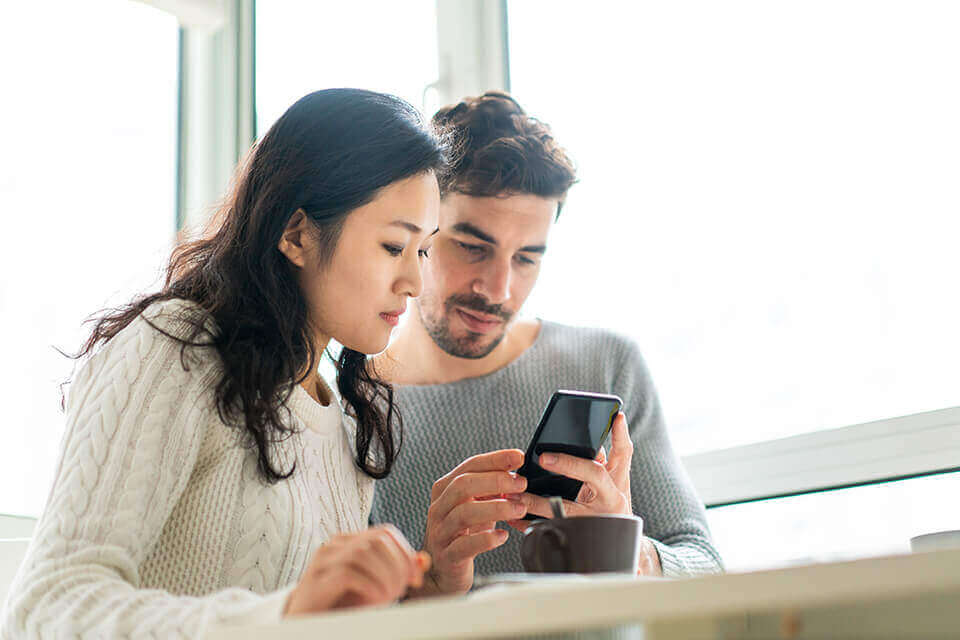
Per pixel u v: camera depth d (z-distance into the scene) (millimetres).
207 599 752
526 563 830
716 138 1850
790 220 1757
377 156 1180
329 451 1260
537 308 1986
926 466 1559
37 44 1926
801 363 1721
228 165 2092
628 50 1963
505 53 2076
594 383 1670
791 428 1720
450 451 1622
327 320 1212
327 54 2191
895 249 1646
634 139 1938
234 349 1096
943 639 510
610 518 792
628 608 475
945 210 1604
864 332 1663
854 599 457
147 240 2027
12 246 1822
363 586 674
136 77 2066
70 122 1947
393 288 1201
